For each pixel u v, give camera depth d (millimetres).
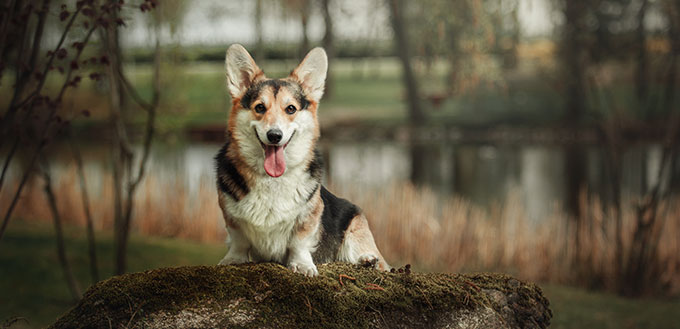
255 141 3191
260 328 2816
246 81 3453
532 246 8320
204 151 17953
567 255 8211
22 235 8992
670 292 7719
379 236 8711
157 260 7812
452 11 12328
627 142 16938
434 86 24219
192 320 2799
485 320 3086
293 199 3191
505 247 8336
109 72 5914
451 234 8562
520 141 21344
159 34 6320
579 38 10609
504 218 8602
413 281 3156
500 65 21031
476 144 21172
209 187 9820
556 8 12203
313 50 3535
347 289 3043
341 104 28828
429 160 17984
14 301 6246
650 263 7754
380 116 25734
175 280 2924
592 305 6859
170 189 9898
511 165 16891
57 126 5316
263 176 3168
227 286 2926
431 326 3020
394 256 8625
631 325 6141
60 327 2805
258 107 3227
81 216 10078
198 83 14688
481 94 25781
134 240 8953
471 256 8414
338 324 2906
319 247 3492
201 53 9602
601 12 15305
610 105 9367
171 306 2824
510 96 25688
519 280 3359
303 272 3115
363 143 21797
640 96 17219
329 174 14711
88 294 2922
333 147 20906
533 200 12352
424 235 8594
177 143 16703
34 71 4457
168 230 9594
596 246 8086
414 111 24828
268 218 3174
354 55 32750
